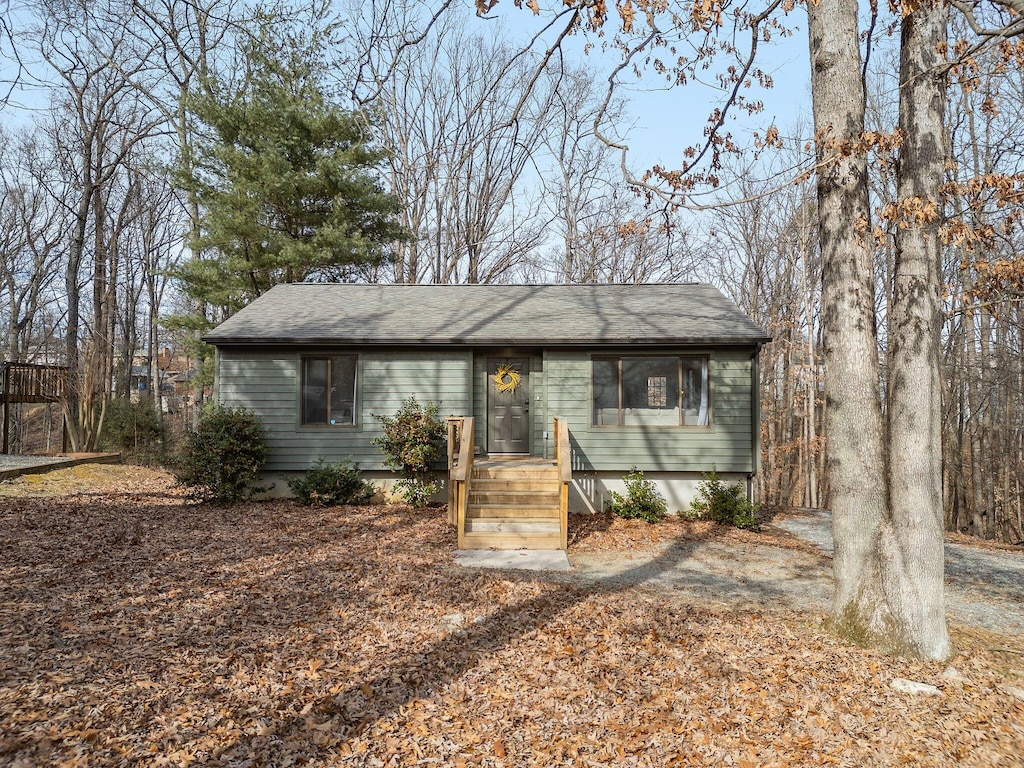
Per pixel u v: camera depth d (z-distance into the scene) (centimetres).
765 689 516
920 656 580
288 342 1299
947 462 2181
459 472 1007
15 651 502
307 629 611
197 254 2094
